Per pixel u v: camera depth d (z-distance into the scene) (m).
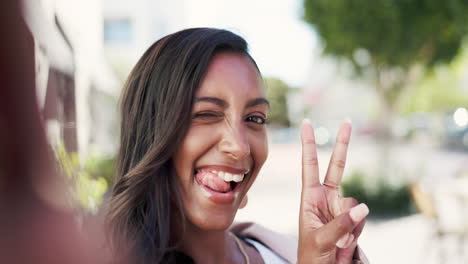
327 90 25.75
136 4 18.44
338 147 1.10
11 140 0.33
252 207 7.86
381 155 8.14
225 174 1.05
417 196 5.04
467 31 6.73
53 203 0.36
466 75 28.94
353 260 1.05
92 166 3.60
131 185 1.04
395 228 6.53
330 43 7.48
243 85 1.06
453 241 5.23
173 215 1.12
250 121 1.11
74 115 2.28
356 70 8.17
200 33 1.08
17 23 0.33
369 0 6.41
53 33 1.86
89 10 4.57
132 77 1.17
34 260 0.34
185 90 1.02
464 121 20.52
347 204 1.07
